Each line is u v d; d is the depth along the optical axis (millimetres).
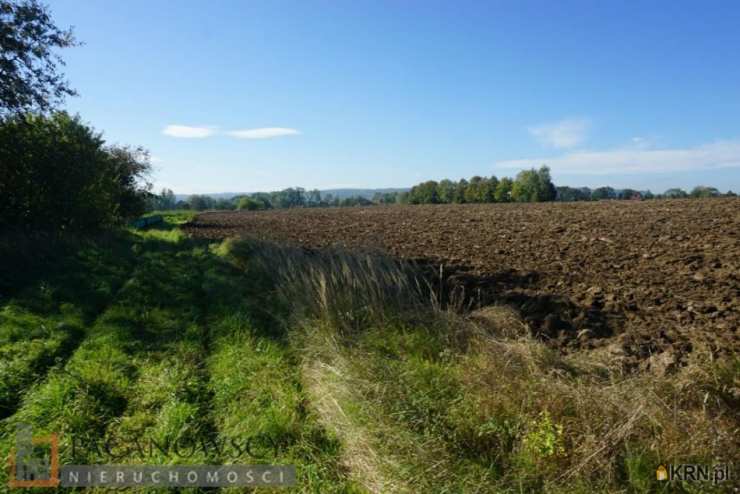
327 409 4598
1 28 14781
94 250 14539
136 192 27438
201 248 16641
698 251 11930
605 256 12094
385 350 5977
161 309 8531
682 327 6363
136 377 5688
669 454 3469
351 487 3656
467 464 3666
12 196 16359
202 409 4887
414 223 29766
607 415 3908
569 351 6031
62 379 5285
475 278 10031
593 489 3311
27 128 16609
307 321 6910
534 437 3697
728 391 4457
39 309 8297
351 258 9781
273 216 52219
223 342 6750
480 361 5148
